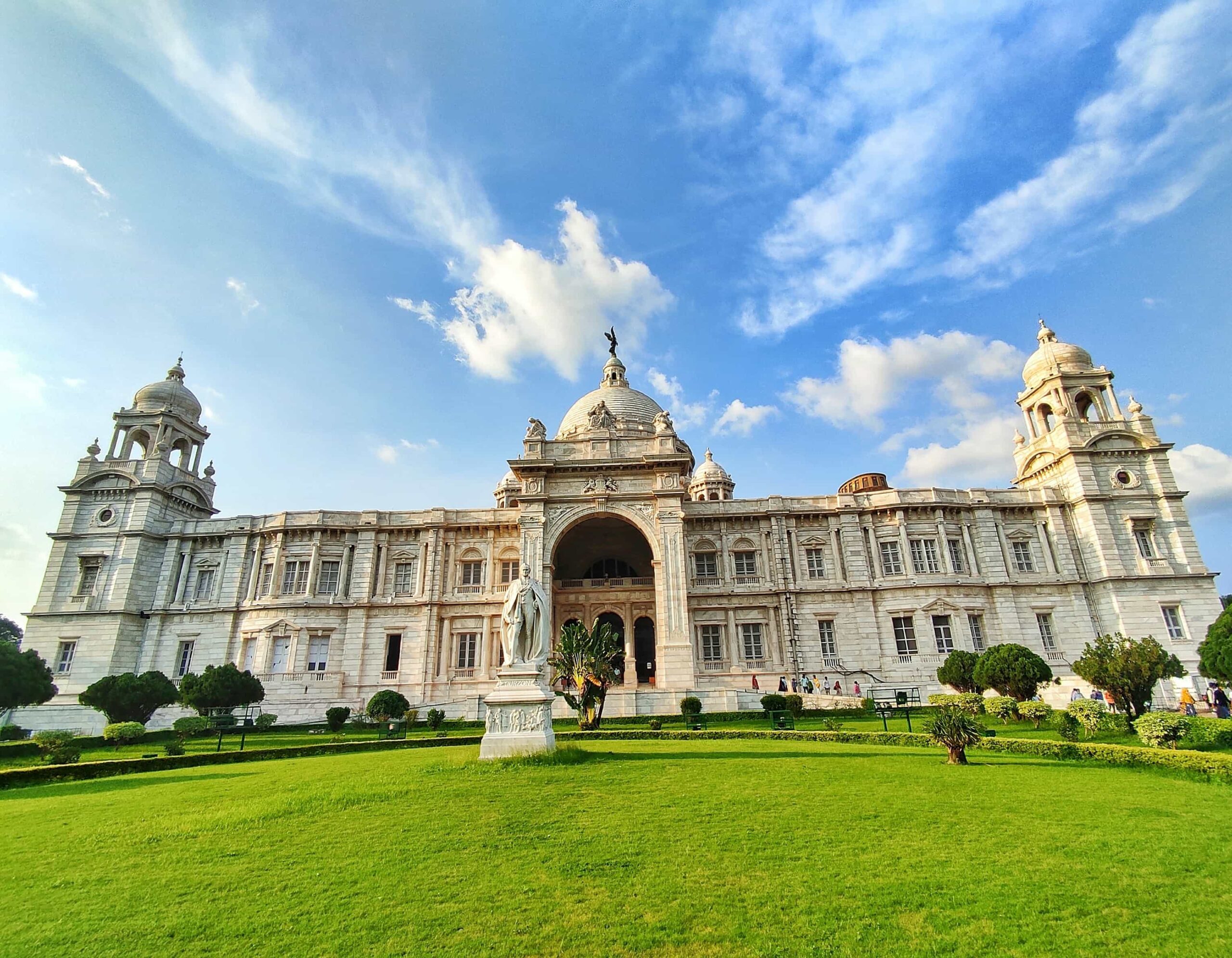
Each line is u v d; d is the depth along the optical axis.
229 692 45.12
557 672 35.75
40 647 58.78
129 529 62.41
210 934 8.97
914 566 59.72
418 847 12.36
